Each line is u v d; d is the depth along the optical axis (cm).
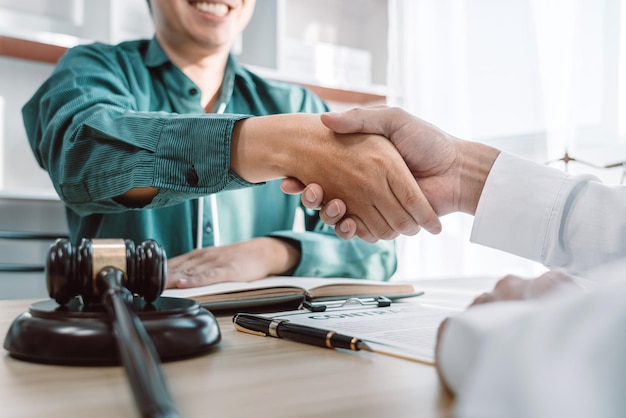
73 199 85
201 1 129
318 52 215
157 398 22
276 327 46
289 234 100
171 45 134
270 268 92
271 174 71
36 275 182
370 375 34
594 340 14
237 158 71
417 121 69
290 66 208
